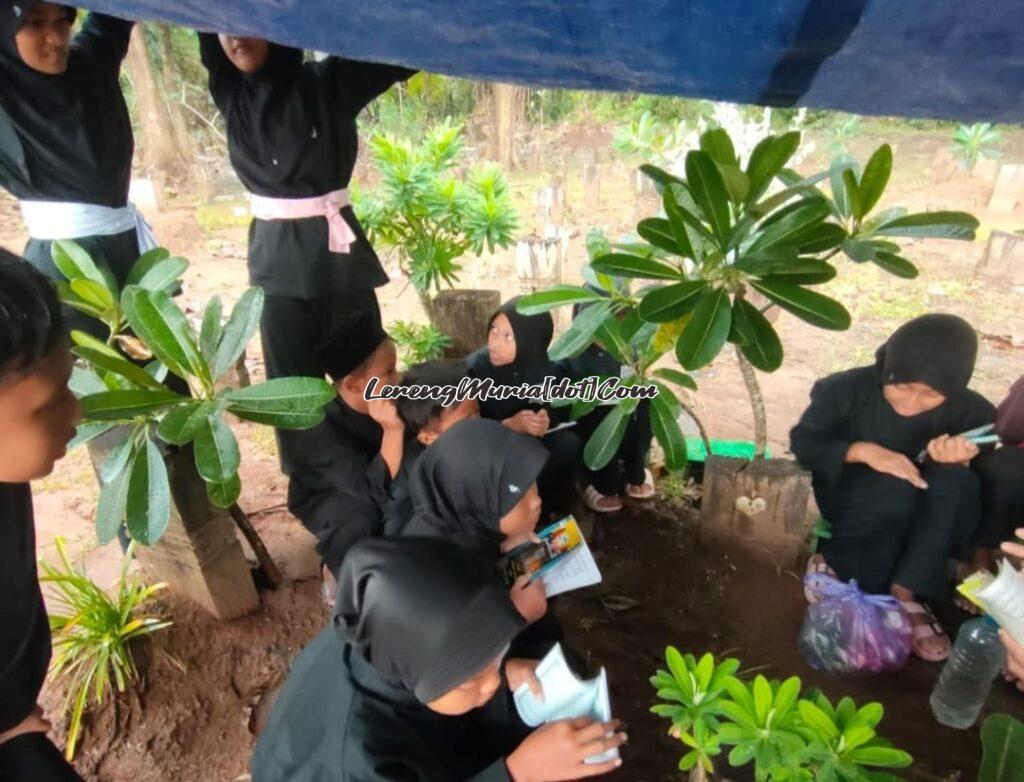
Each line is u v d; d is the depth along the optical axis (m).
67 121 2.14
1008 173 6.35
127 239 2.43
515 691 1.40
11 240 6.61
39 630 1.19
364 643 1.09
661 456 3.04
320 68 2.50
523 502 1.63
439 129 3.74
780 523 2.24
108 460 1.49
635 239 2.49
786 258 1.40
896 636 1.86
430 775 1.13
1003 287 4.86
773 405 3.56
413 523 1.74
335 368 2.07
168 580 2.10
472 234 3.49
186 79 8.80
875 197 1.59
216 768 1.72
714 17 1.16
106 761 1.72
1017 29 1.08
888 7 1.09
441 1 1.21
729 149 1.54
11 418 0.83
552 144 9.53
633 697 1.90
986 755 1.03
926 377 1.80
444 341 3.38
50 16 1.98
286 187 2.52
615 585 2.30
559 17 1.21
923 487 1.92
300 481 2.21
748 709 1.18
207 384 1.48
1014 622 1.25
